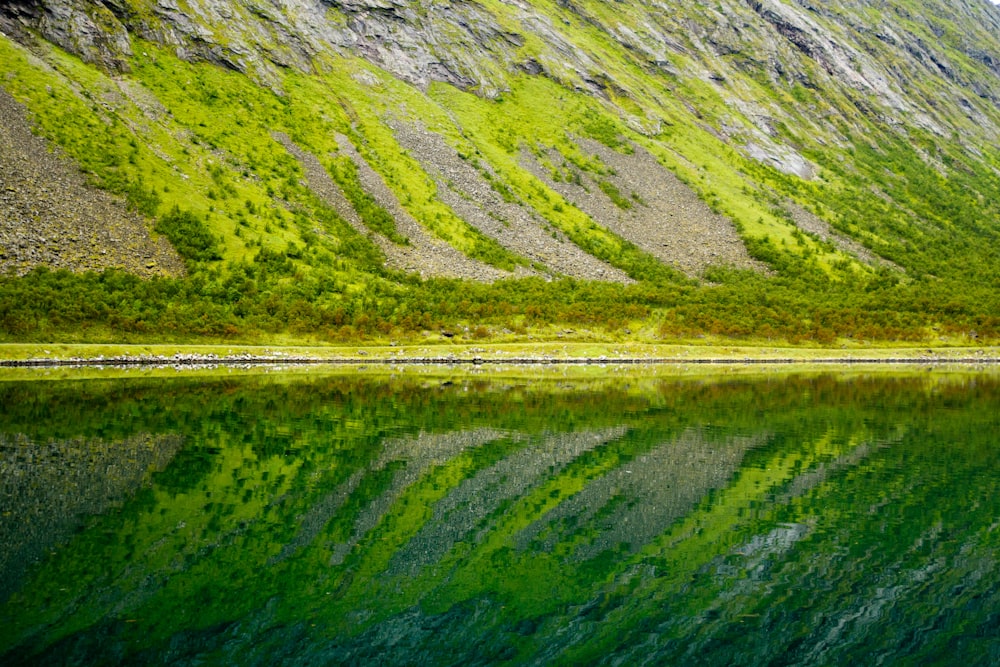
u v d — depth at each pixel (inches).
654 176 7500.0
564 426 2145.7
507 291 5039.4
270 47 7012.8
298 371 3494.1
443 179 6417.3
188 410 2196.1
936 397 2950.3
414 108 7367.1
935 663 751.7
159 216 4394.7
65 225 3941.9
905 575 984.3
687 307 5036.9
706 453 1780.3
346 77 7421.3
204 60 6373.0
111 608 808.3
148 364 3447.3
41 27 5447.8
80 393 2429.9
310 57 7293.3
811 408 2583.7
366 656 733.3
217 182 5093.5
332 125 6515.8
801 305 5393.7
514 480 1477.6
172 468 1453.0
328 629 789.9
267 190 5339.6
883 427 2187.5
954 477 1545.3
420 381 3265.3
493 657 742.5
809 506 1316.4
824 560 1039.6
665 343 4749.0
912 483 1489.9
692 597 906.1
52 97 4805.6
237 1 7180.1
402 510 1240.2
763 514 1264.8
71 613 789.2
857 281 6397.6
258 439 1798.7
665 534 1146.7
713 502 1336.1
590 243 6151.6
